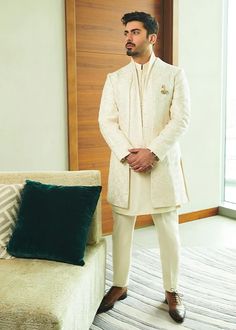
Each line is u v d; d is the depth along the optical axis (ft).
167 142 6.23
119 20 10.77
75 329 4.85
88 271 5.59
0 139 9.27
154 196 6.38
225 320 6.63
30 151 9.69
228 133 13.69
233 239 10.88
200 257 9.49
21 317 4.31
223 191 13.87
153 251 9.85
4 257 5.65
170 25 11.45
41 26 9.41
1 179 6.56
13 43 9.12
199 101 12.46
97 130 10.83
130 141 6.50
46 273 5.18
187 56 11.93
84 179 6.60
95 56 10.48
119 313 6.86
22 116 9.46
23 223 5.73
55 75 9.79
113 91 6.70
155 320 6.63
